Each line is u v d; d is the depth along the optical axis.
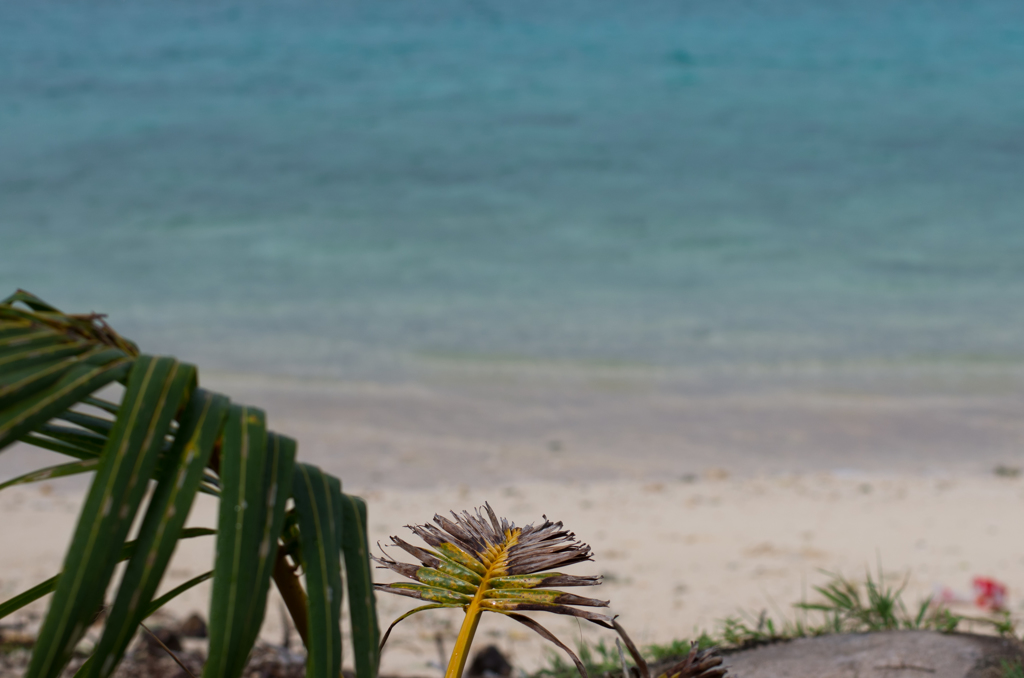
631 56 51.09
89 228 22.02
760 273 18.95
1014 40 54.59
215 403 1.06
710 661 1.46
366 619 1.08
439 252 20.66
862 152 32.22
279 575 1.25
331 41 56.34
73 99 40.44
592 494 8.92
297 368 12.91
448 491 8.93
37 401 0.94
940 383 12.77
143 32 59.97
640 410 11.75
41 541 7.39
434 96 41.84
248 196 26.02
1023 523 7.97
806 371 13.19
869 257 20.27
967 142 33.41
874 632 3.46
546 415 11.52
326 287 17.52
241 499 0.98
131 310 15.56
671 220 23.88
